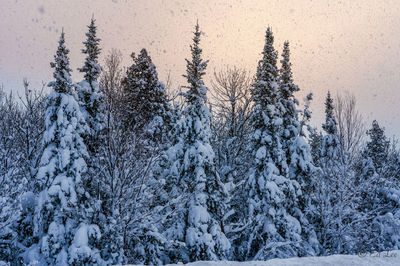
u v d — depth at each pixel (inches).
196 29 671.8
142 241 546.3
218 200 643.5
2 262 423.8
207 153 625.0
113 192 490.3
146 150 546.3
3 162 520.1
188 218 610.5
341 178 759.7
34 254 495.2
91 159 568.4
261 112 715.4
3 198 436.5
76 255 456.8
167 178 647.1
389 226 731.4
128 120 563.2
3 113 719.7
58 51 563.8
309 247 702.5
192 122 650.2
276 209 674.8
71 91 571.8
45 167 523.5
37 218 504.1
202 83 665.6
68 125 538.0
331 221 732.0
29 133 655.1
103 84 545.0
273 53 723.4
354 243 705.0
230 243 671.1
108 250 474.3
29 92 676.1
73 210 498.6
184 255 613.3
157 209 526.3
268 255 644.7
